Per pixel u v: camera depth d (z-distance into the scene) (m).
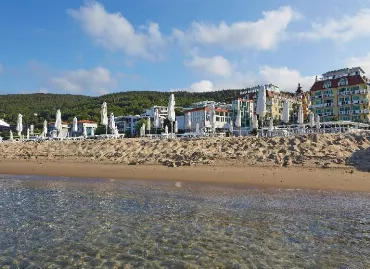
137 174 29.66
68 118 136.88
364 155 29.58
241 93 123.12
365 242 11.98
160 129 89.81
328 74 102.25
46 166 36.22
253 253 10.95
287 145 33.34
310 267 9.92
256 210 16.67
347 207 17.30
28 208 17.44
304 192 21.64
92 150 42.34
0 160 41.97
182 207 17.39
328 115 95.06
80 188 23.98
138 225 14.12
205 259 10.50
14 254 11.15
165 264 10.18
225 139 38.59
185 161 32.50
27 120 128.25
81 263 10.37
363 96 89.88
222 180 26.08
